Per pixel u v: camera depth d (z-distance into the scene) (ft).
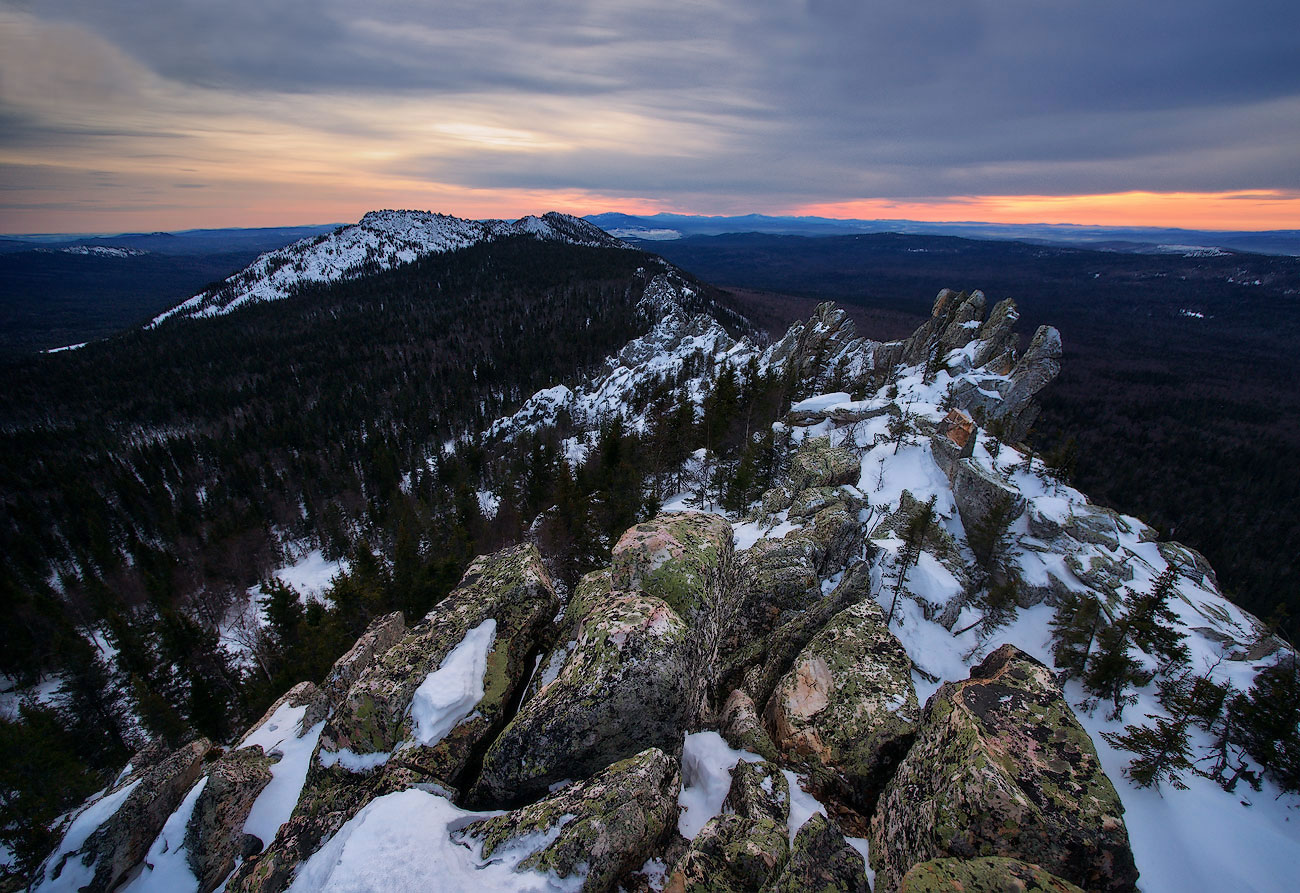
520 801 45.75
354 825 40.78
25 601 199.11
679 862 39.81
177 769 66.54
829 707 61.93
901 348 280.51
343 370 616.39
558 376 589.32
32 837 82.02
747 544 131.54
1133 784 70.03
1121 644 84.07
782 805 48.06
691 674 51.62
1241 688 86.58
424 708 50.49
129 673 145.59
